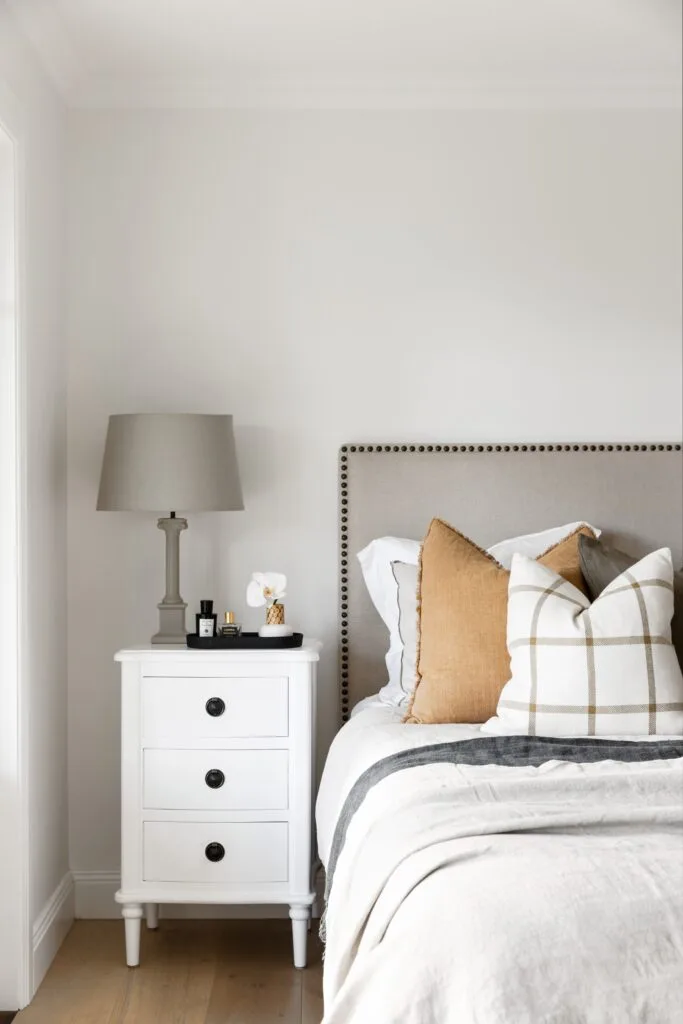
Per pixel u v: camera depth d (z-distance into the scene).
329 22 3.24
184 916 3.67
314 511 3.72
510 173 3.74
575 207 3.72
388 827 2.04
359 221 3.72
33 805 3.15
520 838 1.88
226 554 3.71
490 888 1.67
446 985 1.53
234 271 3.72
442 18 3.22
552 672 2.67
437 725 2.88
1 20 2.89
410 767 2.36
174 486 3.27
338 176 3.72
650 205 3.72
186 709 3.21
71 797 3.69
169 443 3.29
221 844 3.21
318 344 3.72
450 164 3.73
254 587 3.37
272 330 3.72
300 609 3.72
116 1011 2.92
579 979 1.49
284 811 3.21
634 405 3.72
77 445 3.69
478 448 3.69
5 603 2.96
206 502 3.30
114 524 3.70
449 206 3.73
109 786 3.70
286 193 3.72
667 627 2.73
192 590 3.71
